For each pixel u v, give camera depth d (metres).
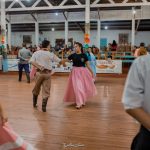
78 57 5.91
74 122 4.70
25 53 10.34
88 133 4.08
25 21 20.34
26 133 4.06
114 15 18.22
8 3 16.83
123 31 23.20
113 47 16.52
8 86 9.34
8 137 2.13
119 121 4.77
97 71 13.29
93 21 19.67
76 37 24.09
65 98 6.01
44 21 20.03
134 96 1.29
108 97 7.23
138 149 1.40
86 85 6.04
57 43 24.44
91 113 5.37
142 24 20.97
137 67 1.30
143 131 1.38
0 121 2.13
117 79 11.85
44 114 5.26
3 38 14.87
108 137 3.89
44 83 5.44
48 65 5.34
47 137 3.88
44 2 16.61
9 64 14.34
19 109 5.68
